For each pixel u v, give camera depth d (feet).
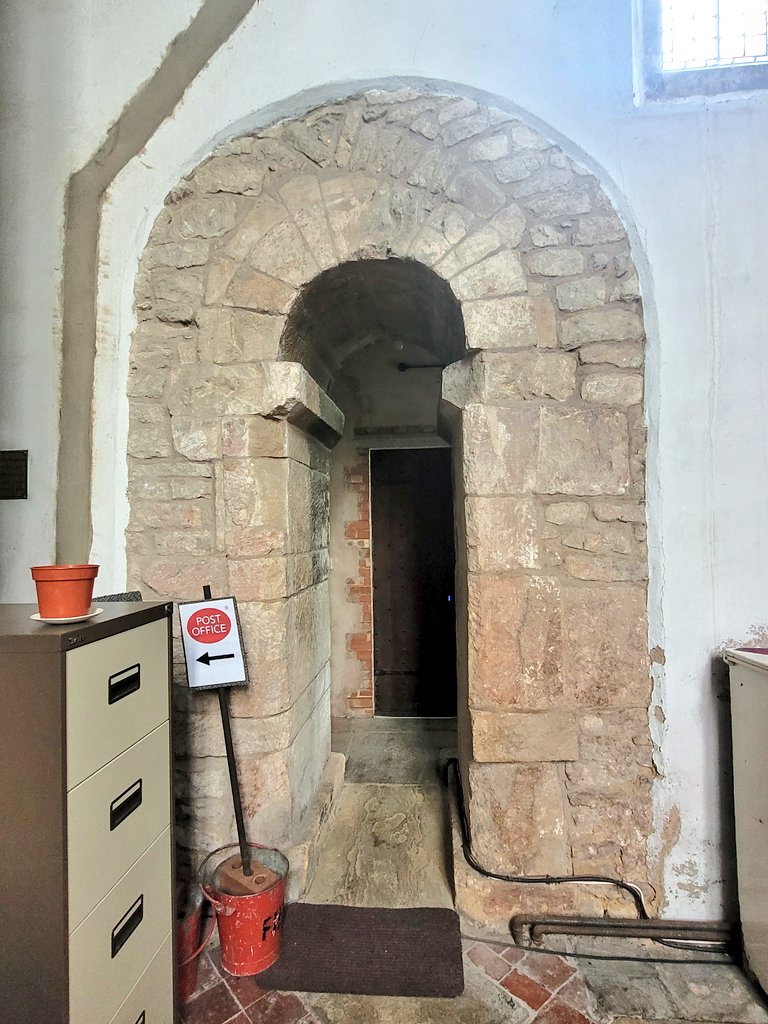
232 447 6.20
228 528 6.20
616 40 5.93
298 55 6.22
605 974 5.18
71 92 6.48
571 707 5.84
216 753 6.19
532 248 5.97
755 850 5.03
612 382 5.87
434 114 6.14
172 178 6.37
